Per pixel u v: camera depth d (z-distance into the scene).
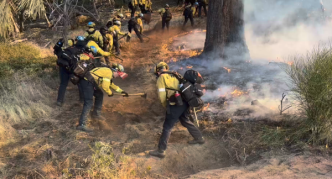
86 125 4.94
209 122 5.01
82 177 3.69
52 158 4.10
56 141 4.59
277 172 3.50
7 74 7.54
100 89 5.21
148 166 3.87
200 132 4.36
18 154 4.24
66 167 3.93
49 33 12.80
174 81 3.99
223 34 8.24
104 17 15.91
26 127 5.05
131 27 11.88
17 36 12.16
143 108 5.90
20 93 6.21
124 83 7.50
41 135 4.76
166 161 4.15
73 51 5.42
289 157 3.81
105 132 4.91
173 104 3.96
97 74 4.80
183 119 4.27
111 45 8.89
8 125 4.97
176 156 4.21
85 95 4.88
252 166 3.73
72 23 13.84
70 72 5.45
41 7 8.22
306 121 4.25
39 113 5.49
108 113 5.67
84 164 3.98
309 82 4.11
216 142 4.44
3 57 9.29
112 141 4.59
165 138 4.08
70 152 4.26
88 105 4.90
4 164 3.97
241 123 4.85
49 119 5.32
